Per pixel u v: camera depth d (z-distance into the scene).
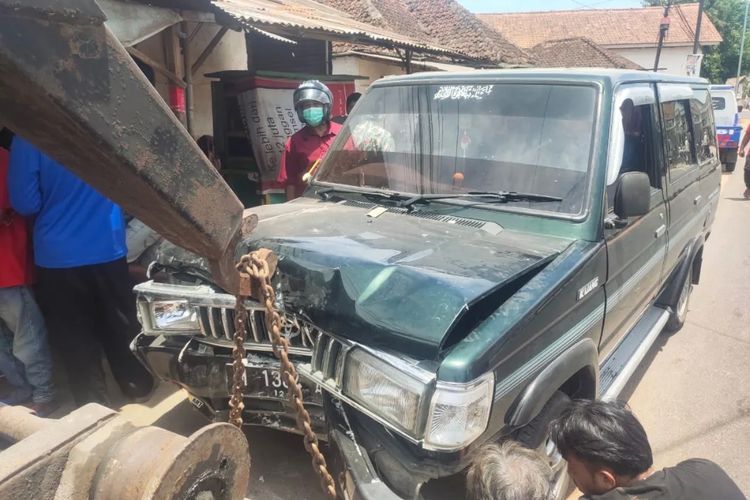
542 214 2.79
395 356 2.02
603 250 2.73
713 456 3.49
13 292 3.43
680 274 4.69
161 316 2.65
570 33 38.06
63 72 0.99
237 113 6.91
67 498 1.25
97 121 1.06
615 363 3.56
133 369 3.74
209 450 1.30
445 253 2.42
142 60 5.14
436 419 1.90
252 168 6.76
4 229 3.31
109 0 4.38
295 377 1.88
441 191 3.10
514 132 3.07
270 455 3.19
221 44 7.27
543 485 1.70
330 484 1.97
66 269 3.32
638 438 1.75
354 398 2.11
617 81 3.13
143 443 1.28
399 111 3.49
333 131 4.95
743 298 6.25
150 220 1.36
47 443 1.27
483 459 1.76
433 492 2.16
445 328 1.95
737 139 16.67
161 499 1.18
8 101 1.00
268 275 1.81
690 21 37.81
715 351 4.93
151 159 1.19
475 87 3.30
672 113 4.20
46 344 3.62
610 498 1.75
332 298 2.21
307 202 3.45
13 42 0.91
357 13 13.52
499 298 2.32
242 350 2.02
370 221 2.91
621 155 2.98
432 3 17.66
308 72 9.98
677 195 4.17
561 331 2.42
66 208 3.26
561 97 3.05
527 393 2.20
